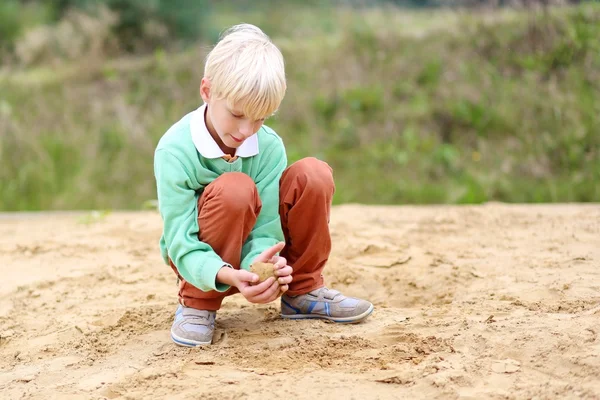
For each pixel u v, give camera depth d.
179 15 11.47
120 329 3.15
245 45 2.58
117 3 11.12
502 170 7.23
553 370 2.41
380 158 8.01
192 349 2.80
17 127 8.23
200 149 2.72
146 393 2.43
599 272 3.54
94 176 7.79
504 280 3.53
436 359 2.55
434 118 8.37
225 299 3.52
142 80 9.71
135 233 5.02
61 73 10.33
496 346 2.61
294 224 2.92
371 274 3.85
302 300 3.07
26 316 3.46
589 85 7.29
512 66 8.25
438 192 7.26
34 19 12.58
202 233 2.74
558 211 5.12
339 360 2.64
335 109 8.83
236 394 2.34
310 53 9.83
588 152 7.00
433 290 3.61
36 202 7.39
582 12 7.45
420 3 11.41
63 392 2.50
